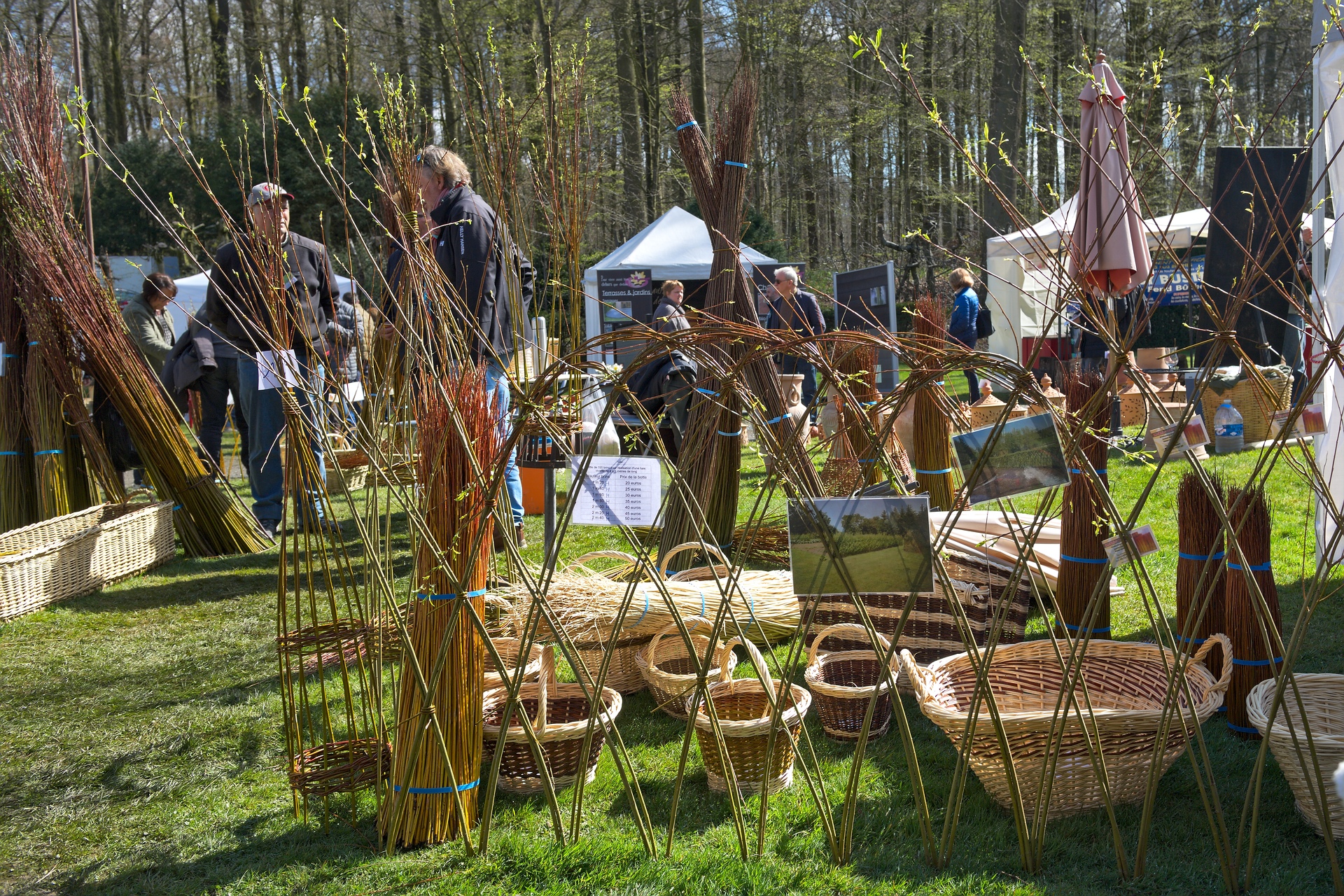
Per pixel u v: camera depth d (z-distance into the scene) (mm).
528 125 3396
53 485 5352
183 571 5270
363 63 14914
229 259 5391
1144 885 2115
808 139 21500
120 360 5453
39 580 4543
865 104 18938
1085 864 2209
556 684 2994
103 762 2955
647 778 2748
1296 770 2229
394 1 14922
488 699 2924
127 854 2439
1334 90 3920
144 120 21016
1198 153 2203
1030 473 2113
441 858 2320
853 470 4184
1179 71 14680
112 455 5844
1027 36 14445
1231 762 2650
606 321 10836
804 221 22578
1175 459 6820
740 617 3479
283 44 18047
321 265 4457
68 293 5312
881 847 2307
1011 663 2918
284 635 2553
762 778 2508
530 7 13703
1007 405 2092
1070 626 3398
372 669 2703
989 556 3492
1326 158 3982
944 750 2838
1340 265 3945
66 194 5422
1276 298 4734
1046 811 2189
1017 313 10289
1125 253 3771
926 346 2123
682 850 2328
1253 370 2176
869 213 22203
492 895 2168
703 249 11258
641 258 11133
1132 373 2111
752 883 2156
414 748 2303
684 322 5141
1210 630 2920
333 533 2637
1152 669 2773
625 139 17922
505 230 3246
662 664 3383
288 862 2355
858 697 2854
